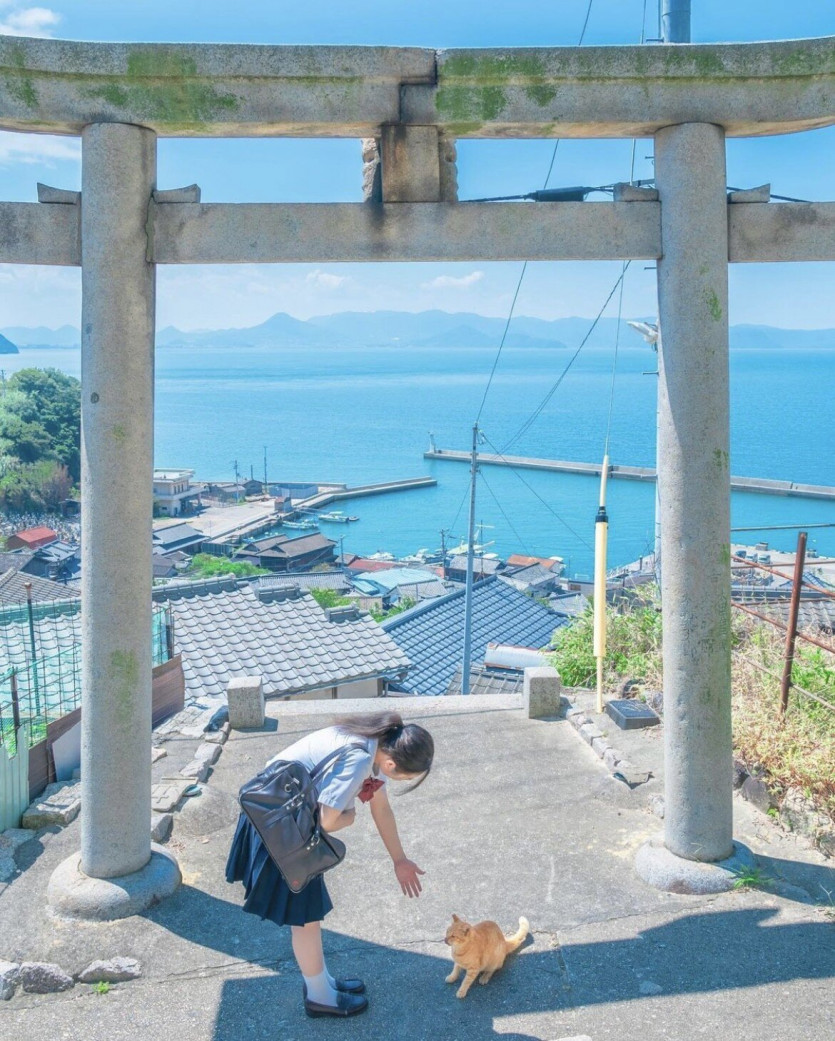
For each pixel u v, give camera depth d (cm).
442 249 407
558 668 788
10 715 600
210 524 9569
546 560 7388
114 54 378
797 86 396
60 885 406
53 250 400
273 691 1480
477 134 415
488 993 350
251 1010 343
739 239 412
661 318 414
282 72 384
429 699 696
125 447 394
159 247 400
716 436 407
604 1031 327
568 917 398
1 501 9181
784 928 384
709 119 399
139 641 404
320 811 302
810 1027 326
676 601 415
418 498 11381
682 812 423
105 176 387
